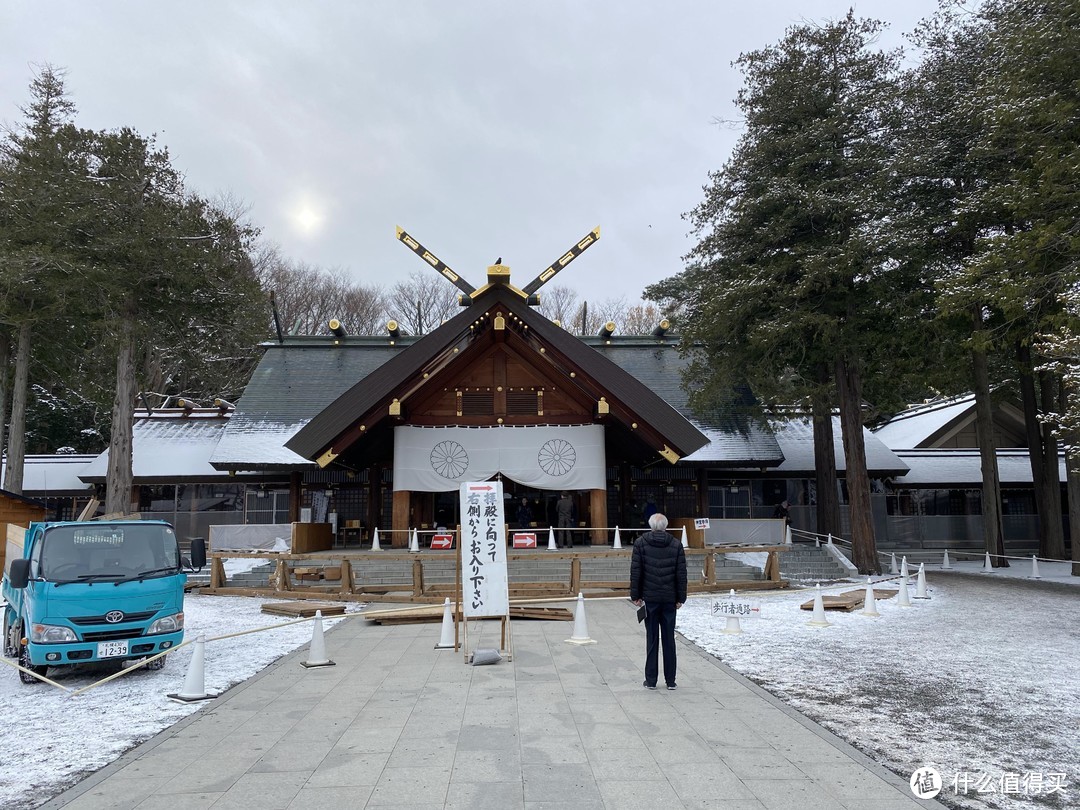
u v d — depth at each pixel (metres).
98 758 6.30
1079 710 7.66
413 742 6.53
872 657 10.34
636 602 8.58
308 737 6.74
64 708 8.07
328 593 17.06
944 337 23.61
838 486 31.50
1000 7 22.31
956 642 11.52
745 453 28.47
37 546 9.88
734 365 23.89
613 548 20.72
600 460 23.48
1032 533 32.91
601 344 34.22
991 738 6.71
